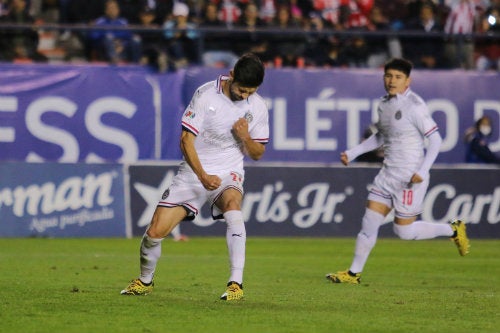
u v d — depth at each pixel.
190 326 22.17
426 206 55.78
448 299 28.73
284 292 29.88
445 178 56.09
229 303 26.39
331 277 33.50
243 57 25.03
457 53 61.78
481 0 69.00
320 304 26.89
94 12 63.19
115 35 59.44
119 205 53.56
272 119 57.25
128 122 56.53
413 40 61.62
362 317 24.31
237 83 25.03
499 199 56.62
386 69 33.44
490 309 26.42
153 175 53.94
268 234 54.53
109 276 33.84
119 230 53.50
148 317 23.50
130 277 33.56
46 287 29.94
